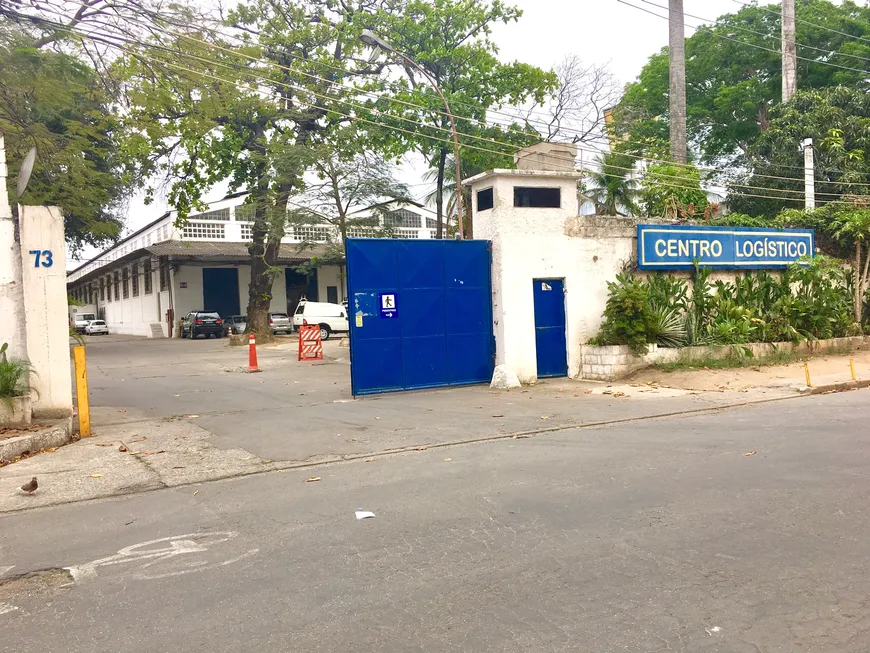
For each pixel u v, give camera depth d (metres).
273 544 5.05
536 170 14.62
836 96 28.25
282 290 46.38
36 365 9.54
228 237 45.47
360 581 4.30
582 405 11.17
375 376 12.99
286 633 3.64
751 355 14.89
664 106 37.56
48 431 8.77
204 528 5.50
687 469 6.83
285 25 28.36
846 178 25.62
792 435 8.34
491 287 13.91
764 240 16.75
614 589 4.07
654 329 14.08
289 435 9.31
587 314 14.48
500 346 13.71
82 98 19.03
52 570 4.71
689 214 21.08
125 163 27.23
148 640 3.62
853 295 18.78
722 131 36.00
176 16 12.73
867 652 3.31
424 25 28.27
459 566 4.49
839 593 3.95
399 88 28.50
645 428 9.20
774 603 3.84
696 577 4.21
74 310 72.50
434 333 13.43
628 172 29.31
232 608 3.97
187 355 26.84
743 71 35.19
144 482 7.06
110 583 4.43
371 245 12.97
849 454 7.22
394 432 9.34
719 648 3.37
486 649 3.40
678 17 24.84
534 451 7.94
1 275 9.30
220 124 28.70
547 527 5.20
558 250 14.16
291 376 17.67
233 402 12.87
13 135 14.92
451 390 13.33
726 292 15.88
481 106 28.55
